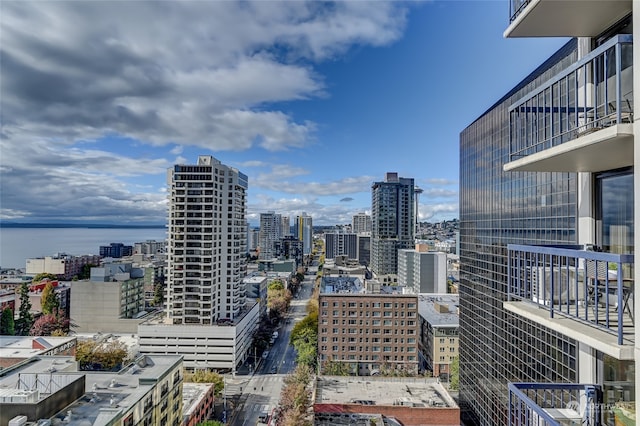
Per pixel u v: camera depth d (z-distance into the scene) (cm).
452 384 7325
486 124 5116
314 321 9981
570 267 1022
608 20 963
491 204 4916
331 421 4738
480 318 5159
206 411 5938
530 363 3766
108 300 10281
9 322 9162
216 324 8419
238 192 9344
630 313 841
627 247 958
